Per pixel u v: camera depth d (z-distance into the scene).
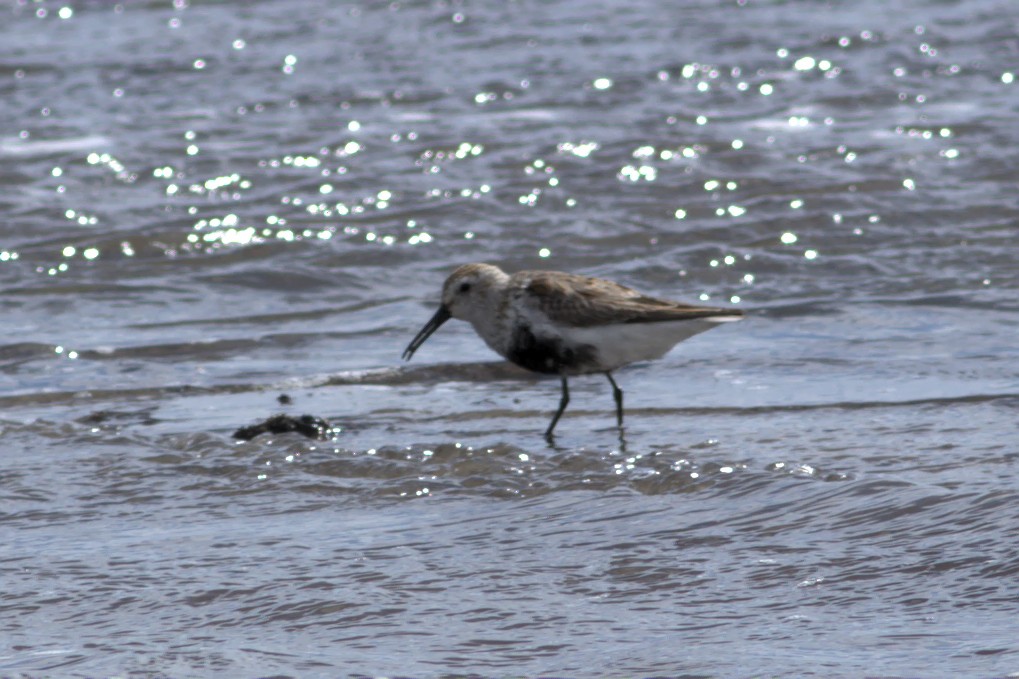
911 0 34.50
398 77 28.02
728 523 8.53
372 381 13.45
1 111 25.80
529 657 6.77
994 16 32.19
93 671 6.75
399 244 18.55
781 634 6.89
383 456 10.50
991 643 6.59
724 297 16.27
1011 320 14.63
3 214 19.94
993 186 20.11
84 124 24.80
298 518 9.12
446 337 14.96
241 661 6.82
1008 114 23.88
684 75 27.70
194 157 22.62
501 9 34.88
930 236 18.19
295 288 17.11
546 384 13.20
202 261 18.23
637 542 8.30
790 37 30.75
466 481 9.72
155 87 27.69
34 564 8.30
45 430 11.42
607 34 31.67
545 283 11.77
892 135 22.94
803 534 8.26
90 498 9.67
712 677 6.42
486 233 18.94
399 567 8.06
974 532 8.02
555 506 9.10
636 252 18.16
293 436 11.05
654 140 22.72
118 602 7.66
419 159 22.33
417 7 35.47
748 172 21.14
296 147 23.09
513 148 22.64
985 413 11.34
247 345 14.83
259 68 29.25
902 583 7.43
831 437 10.77
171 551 8.48
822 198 19.72
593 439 11.22
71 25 34.53
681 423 11.59
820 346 14.00
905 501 8.52
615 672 6.54
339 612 7.42
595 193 20.36
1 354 14.50
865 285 16.39
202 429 11.75
